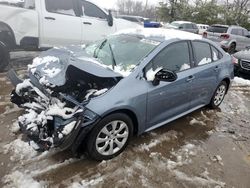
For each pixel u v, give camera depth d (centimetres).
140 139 374
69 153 324
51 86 296
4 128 367
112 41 416
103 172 300
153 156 339
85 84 309
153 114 358
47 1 623
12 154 312
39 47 635
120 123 317
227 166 339
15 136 350
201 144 384
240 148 387
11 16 580
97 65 318
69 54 369
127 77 322
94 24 698
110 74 301
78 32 672
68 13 657
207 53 462
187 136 402
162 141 377
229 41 1459
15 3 679
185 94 406
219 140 403
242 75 806
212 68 459
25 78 377
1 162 297
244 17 3100
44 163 304
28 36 609
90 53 400
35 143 293
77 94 302
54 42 649
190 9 3123
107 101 294
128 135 331
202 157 351
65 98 292
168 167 321
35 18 607
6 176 278
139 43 385
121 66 347
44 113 299
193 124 445
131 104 314
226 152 372
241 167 341
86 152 311
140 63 342
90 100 290
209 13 3027
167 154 348
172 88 372
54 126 286
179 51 398
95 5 703
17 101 377
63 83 297
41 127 293
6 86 526
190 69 412
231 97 613
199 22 3069
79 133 280
